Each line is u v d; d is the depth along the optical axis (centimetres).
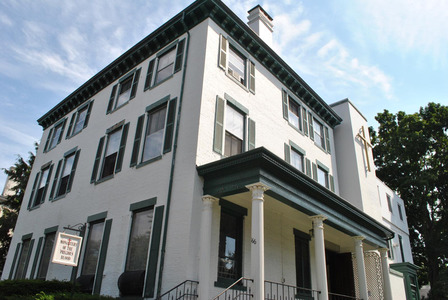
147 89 1340
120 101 1497
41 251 1468
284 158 1415
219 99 1148
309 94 1728
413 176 3108
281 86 1582
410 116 3278
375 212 1859
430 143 3123
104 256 1122
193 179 959
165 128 1141
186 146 1038
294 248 1271
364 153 1980
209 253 873
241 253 1016
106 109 1542
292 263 1227
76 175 1508
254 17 1722
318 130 1823
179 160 1037
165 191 1026
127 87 1503
